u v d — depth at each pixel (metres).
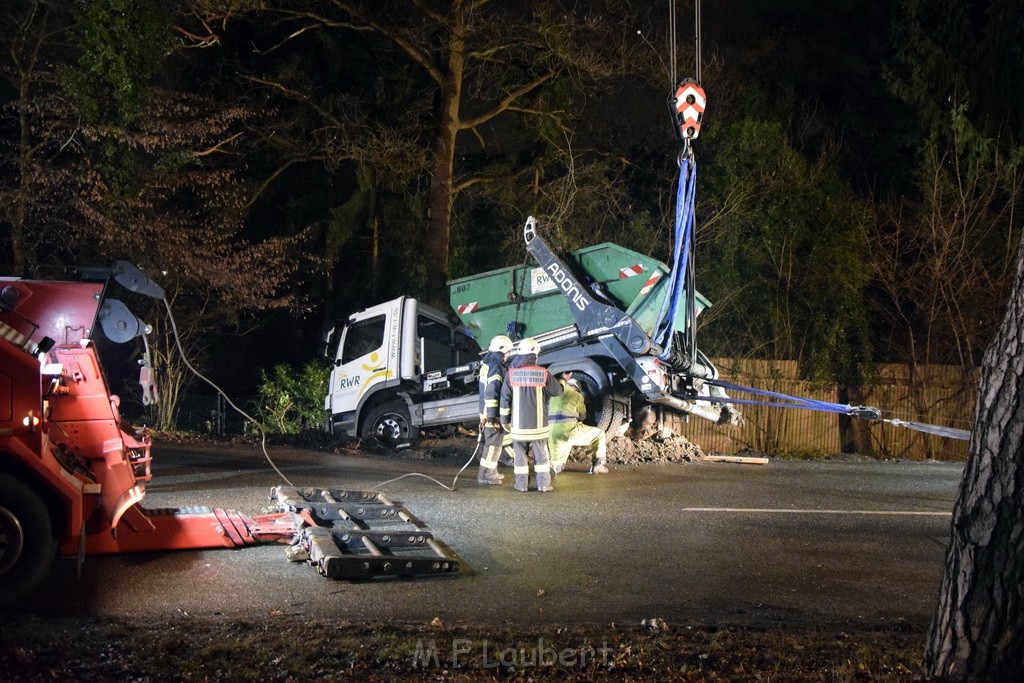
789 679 5.08
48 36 18.36
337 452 15.88
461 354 17.20
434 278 22.25
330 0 21.47
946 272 19.94
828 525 9.84
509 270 15.92
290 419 21.61
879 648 5.72
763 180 20.23
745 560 8.25
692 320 13.42
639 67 21.14
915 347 20.80
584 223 21.59
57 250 18.88
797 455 19.05
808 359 20.06
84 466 7.38
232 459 14.45
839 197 20.30
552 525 9.46
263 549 7.97
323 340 17.91
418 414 16.62
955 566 4.72
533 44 21.16
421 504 10.47
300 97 23.48
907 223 20.80
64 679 4.88
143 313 20.67
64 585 6.82
